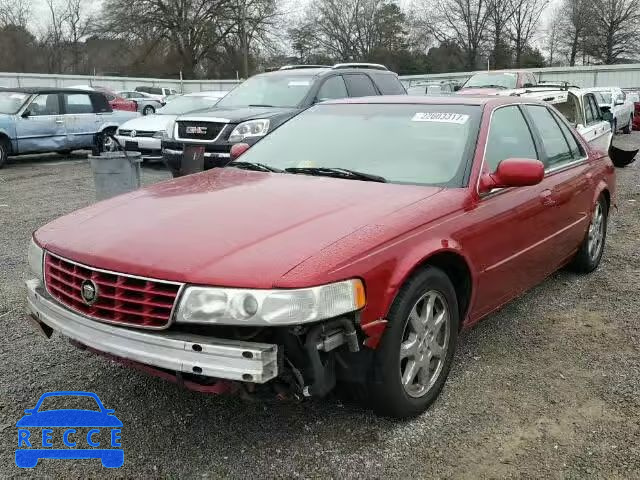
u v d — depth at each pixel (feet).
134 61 174.40
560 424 10.44
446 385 11.77
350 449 9.73
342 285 8.71
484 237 11.67
